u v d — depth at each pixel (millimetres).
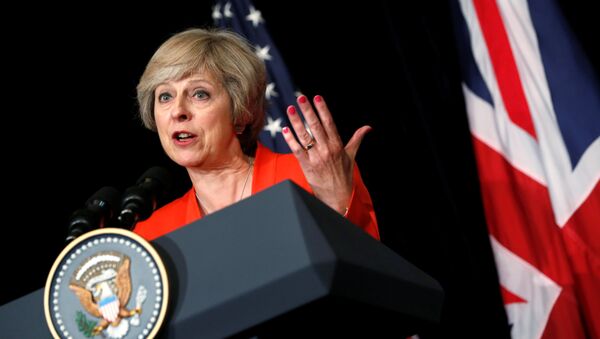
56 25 6109
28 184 5895
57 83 6051
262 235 1459
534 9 5324
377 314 1531
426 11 6023
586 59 5195
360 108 5992
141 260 1488
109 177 5988
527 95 5250
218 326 1421
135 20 6172
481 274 5590
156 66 2672
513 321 4992
